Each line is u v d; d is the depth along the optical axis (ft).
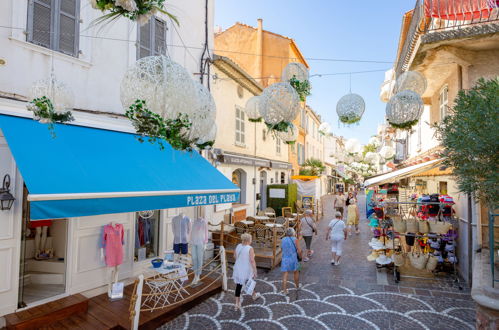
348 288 22.43
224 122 35.37
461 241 24.75
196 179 21.67
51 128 14.47
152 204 16.76
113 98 21.39
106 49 21.02
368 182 32.27
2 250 15.34
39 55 17.34
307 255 30.17
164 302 18.19
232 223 34.99
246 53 53.01
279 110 15.83
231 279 24.30
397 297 20.76
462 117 12.39
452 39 20.83
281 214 48.88
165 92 10.34
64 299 17.24
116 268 19.38
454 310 18.78
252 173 43.19
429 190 36.09
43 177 13.05
